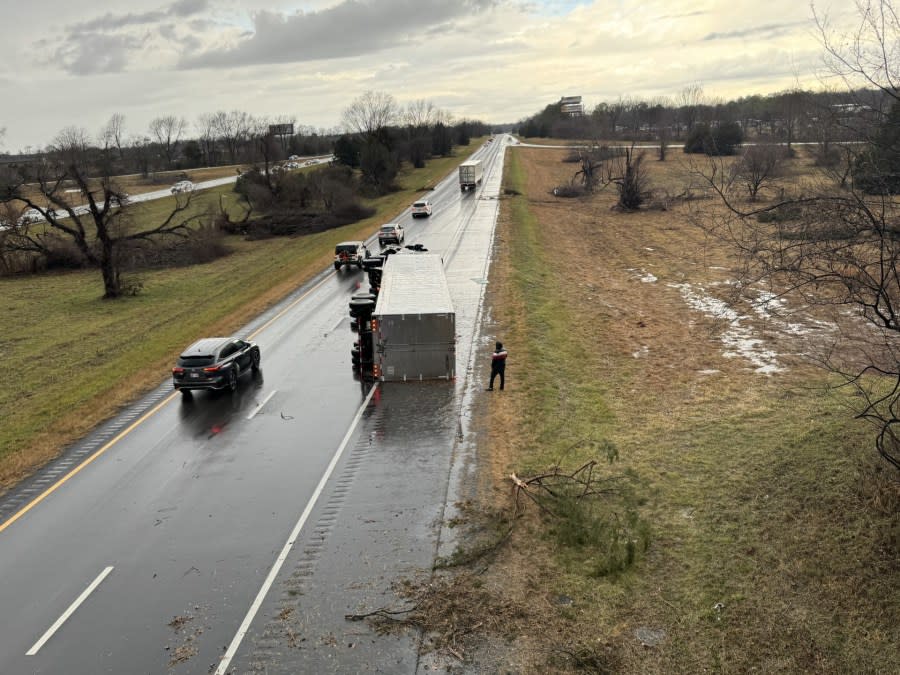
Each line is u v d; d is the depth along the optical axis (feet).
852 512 45.03
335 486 53.36
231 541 46.11
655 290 122.01
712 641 36.24
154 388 78.28
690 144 391.24
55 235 193.57
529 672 33.94
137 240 215.72
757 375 76.54
